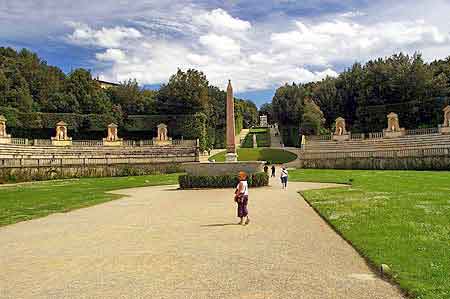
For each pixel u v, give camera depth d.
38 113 78.94
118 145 76.44
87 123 83.81
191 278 9.00
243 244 12.36
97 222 17.62
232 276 9.08
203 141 84.06
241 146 101.00
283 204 22.25
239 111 129.62
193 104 87.88
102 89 101.62
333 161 64.12
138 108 94.94
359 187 29.30
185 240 13.15
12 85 83.38
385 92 83.38
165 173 63.75
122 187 38.34
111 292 8.22
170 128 86.00
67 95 87.50
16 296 8.19
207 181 34.31
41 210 21.91
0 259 11.33
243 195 16.14
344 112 98.06
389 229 13.38
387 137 69.38
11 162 50.09
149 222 17.17
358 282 8.55
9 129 74.88
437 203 18.98
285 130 99.38
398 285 8.25
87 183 43.84
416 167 55.81
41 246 12.94
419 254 10.20
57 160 56.03
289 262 10.19
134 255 11.27
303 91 105.62
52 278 9.34
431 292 7.57
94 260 10.86
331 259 10.45
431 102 75.69
